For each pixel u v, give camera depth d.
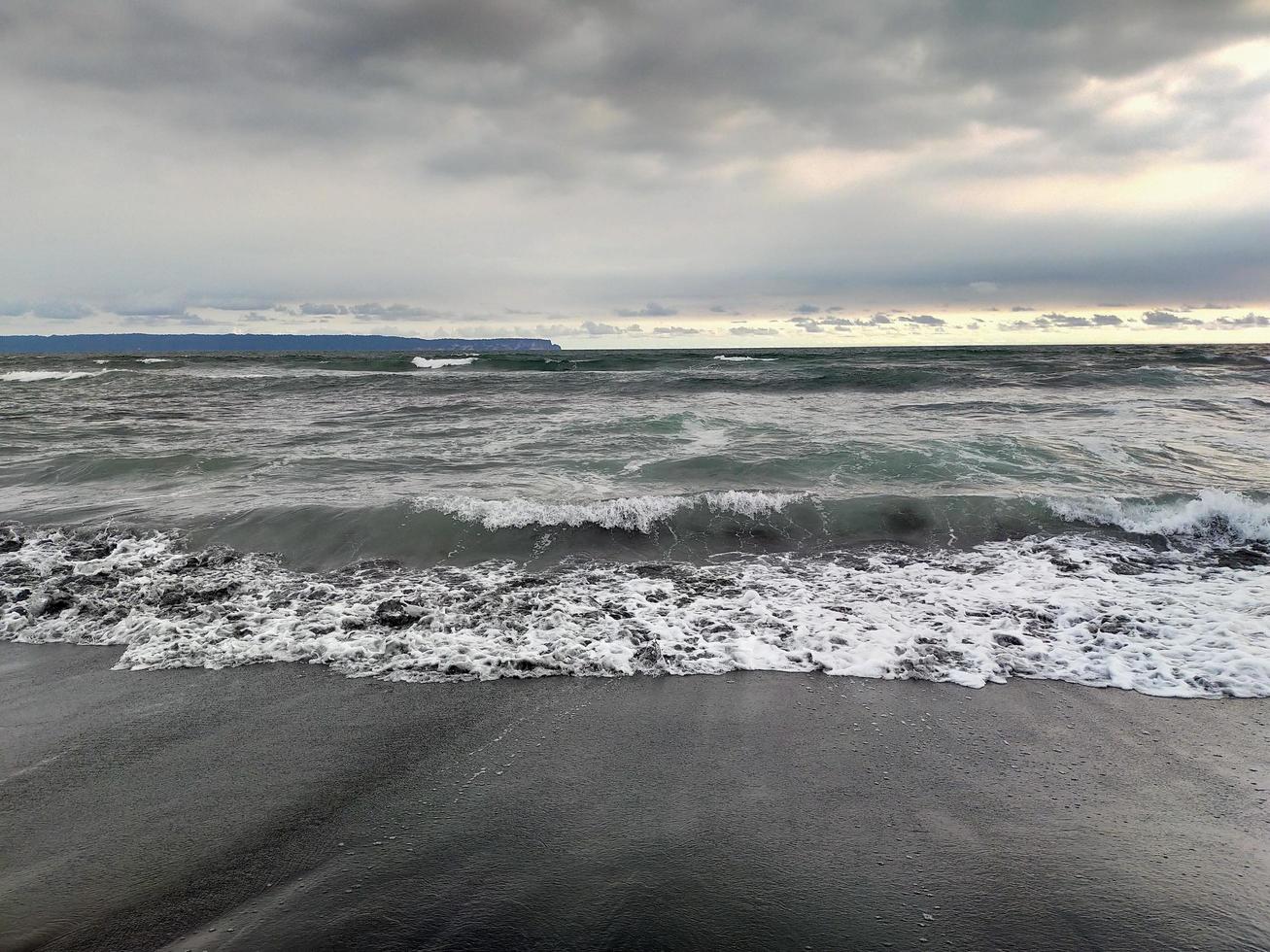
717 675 4.89
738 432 13.35
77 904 2.78
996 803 3.42
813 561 7.20
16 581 6.50
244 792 3.56
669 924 2.65
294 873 2.95
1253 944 2.54
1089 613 5.74
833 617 5.79
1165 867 2.95
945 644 5.27
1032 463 10.34
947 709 4.40
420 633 5.55
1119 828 3.22
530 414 16.70
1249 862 2.98
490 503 8.19
